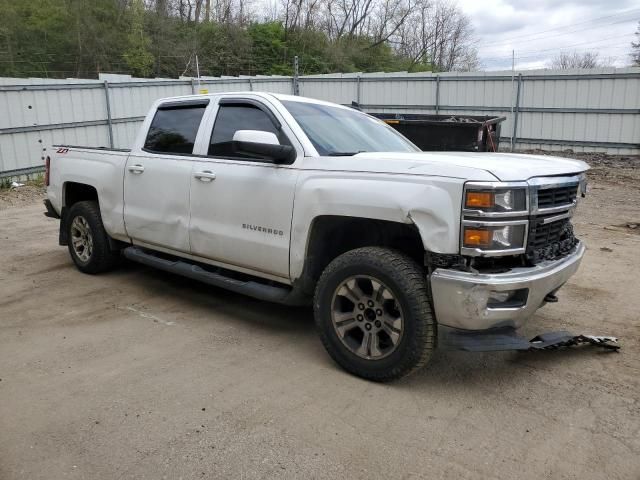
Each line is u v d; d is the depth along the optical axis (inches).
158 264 199.6
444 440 116.6
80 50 1072.2
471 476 105.0
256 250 163.6
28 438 115.5
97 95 576.7
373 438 117.0
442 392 137.6
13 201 438.6
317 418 124.5
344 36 1662.2
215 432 118.2
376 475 104.8
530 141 727.7
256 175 162.2
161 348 162.1
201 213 178.5
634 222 348.2
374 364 139.2
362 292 141.7
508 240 125.6
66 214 243.9
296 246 153.5
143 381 141.2
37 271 242.4
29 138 514.3
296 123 161.8
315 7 1488.7
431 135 475.5
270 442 114.8
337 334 145.6
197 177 177.9
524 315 132.9
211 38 1304.1
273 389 137.7
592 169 591.2
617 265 253.4
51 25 1048.8
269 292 163.8
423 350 131.6
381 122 207.0
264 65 1358.3
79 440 114.8
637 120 656.4
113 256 230.8
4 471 104.8
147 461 108.0
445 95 765.9
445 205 124.9
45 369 147.5
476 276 124.3
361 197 137.5
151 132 203.5
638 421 124.6
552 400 134.1
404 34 1844.2
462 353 161.2
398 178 133.3
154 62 1156.5
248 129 172.2
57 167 242.8
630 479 104.6
